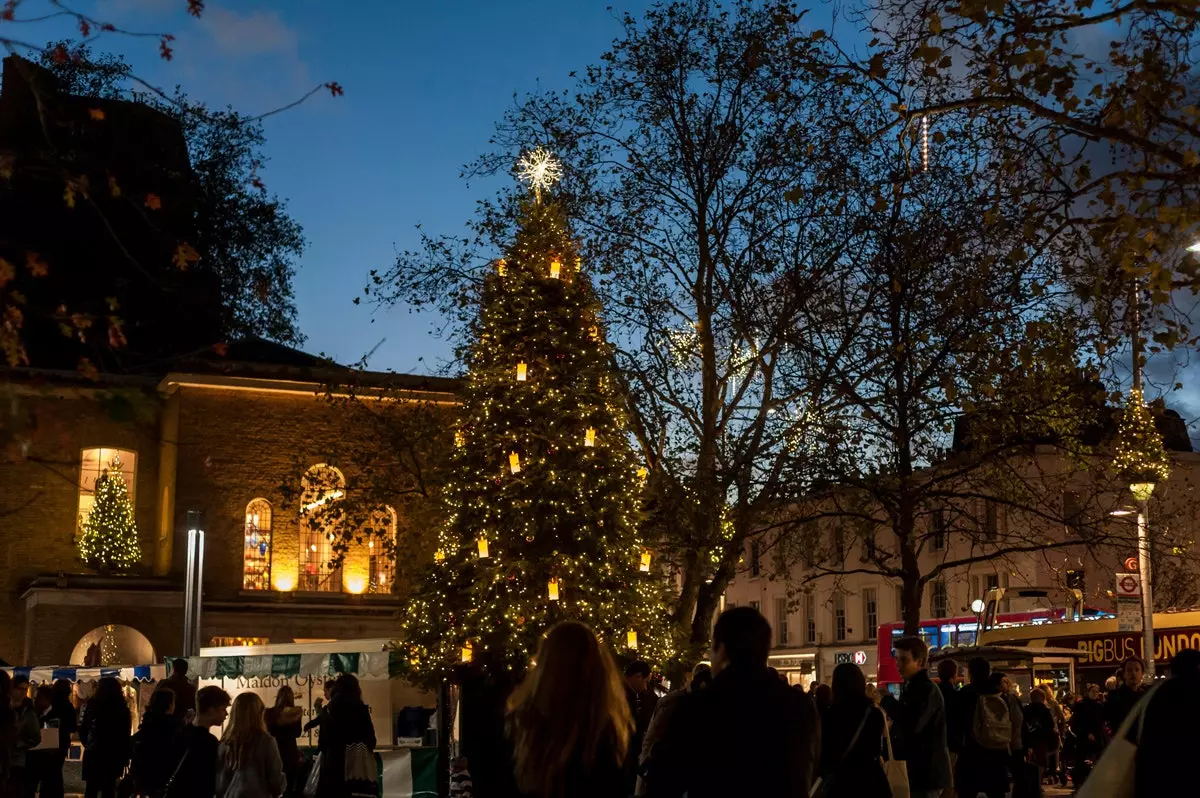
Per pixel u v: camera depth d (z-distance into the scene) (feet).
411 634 85.15
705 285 90.89
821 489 82.07
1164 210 38.83
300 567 136.87
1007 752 47.32
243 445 135.44
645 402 90.22
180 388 133.90
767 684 20.10
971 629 121.29
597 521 83.30
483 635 81.20
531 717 20.29
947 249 69.36
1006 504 80.74
